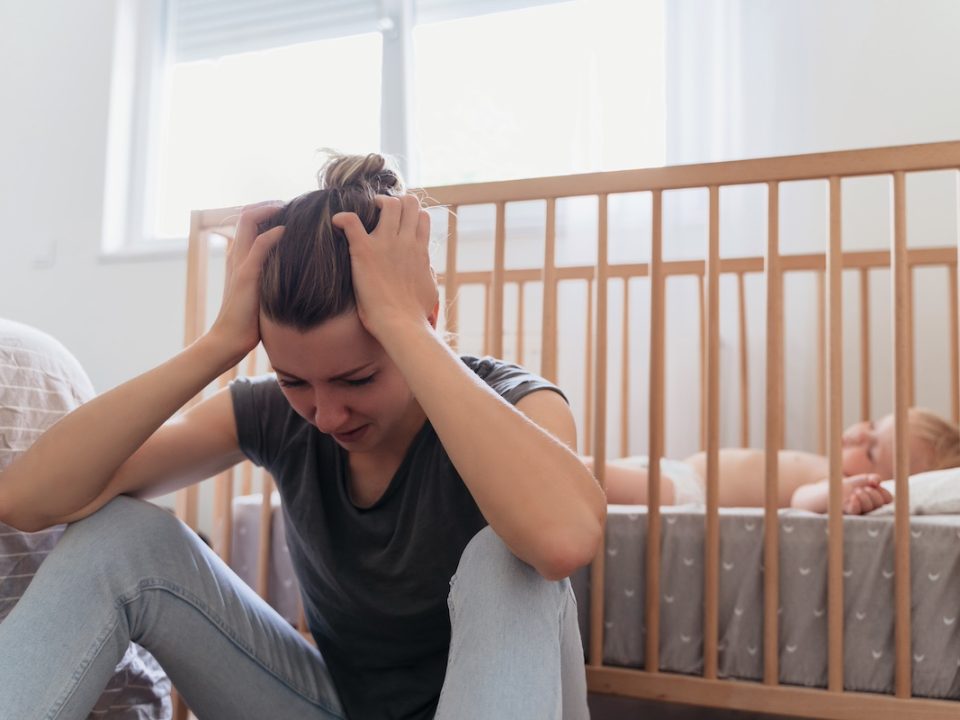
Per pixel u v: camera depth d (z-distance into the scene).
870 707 1.10
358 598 0.83
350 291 0.71
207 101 2.92
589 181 1.25
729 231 2.13
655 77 2.32
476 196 1.30
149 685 0.98
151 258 2.74
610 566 1.25
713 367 1.19
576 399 2.20
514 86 2.56
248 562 1.49
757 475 1.67
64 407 0.99
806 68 2.17
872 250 1.99
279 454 0.88
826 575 1.16
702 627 1.20
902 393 1.11
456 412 0.65
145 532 0.76
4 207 2.93
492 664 0.58
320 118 2.77
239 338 0.77
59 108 2.93
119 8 2.93
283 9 2.82
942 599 1.11
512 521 0.62
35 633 0.67
